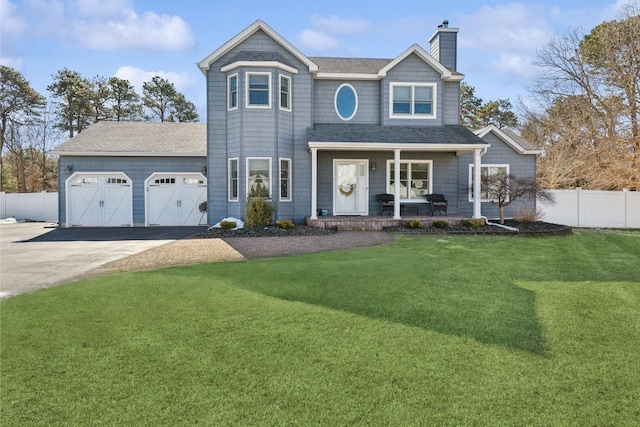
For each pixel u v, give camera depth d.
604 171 21.94
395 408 2.84
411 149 14.65
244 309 5.01
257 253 9.32
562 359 3.62
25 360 3.60
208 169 15.41
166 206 17.55
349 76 16.05
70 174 17.17
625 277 6.84
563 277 6.81
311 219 14.16
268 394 3.03
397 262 7.98
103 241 12.22
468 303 5.29
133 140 18.14
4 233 14.95
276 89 14.88
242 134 14.77
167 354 3.72
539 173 26.05
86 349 3.84
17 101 33.81
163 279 6.56
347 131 15.41
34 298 5.51
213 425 2.64
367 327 4.40
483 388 3.12
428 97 16.50
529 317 4.74
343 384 3.17
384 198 16.25
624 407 2.86
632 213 17.25
